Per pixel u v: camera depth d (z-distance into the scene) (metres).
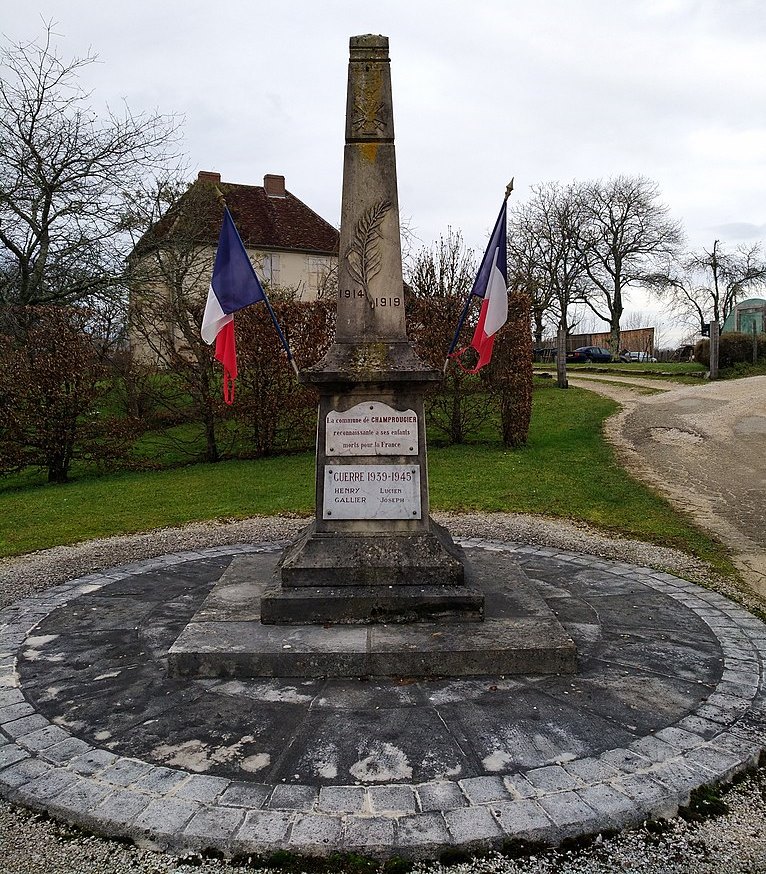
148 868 2.85
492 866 2.83
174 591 6.44
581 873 2.80
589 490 11.22
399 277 5.25
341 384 5.12
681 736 3.72
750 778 3.43
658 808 3.14
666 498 10.61
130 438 15.35
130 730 3.81
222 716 3.93
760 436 14.66
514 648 4.43
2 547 8.77
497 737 3.68
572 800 3.16
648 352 53.91
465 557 6.03
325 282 26.59
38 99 18.02
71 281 19.06
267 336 15.46
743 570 7.17
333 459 5.22
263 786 3.27
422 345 15.57
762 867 2.84
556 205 46.41
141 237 20.19
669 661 4.70
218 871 2.82
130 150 18.84
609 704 4.06
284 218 38.47
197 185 21.70
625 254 44.56
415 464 5.22
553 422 17.88
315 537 5.18
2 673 4.66
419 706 4.00
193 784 3.30
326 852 2.87
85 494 12.61
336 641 4.53
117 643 5.14
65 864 2.88
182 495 12.05
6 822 3.13
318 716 3.90
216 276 5.66
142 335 20.69
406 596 4.82
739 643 5.04
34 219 18.77
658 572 6.94
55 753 3.60
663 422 16.55
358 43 5.18
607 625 5.40
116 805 3.15
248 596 5.44
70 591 6.52
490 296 5.66
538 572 6.89
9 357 14.20
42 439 14.38
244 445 16.86
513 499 10.71
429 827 2.98
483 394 15.79
